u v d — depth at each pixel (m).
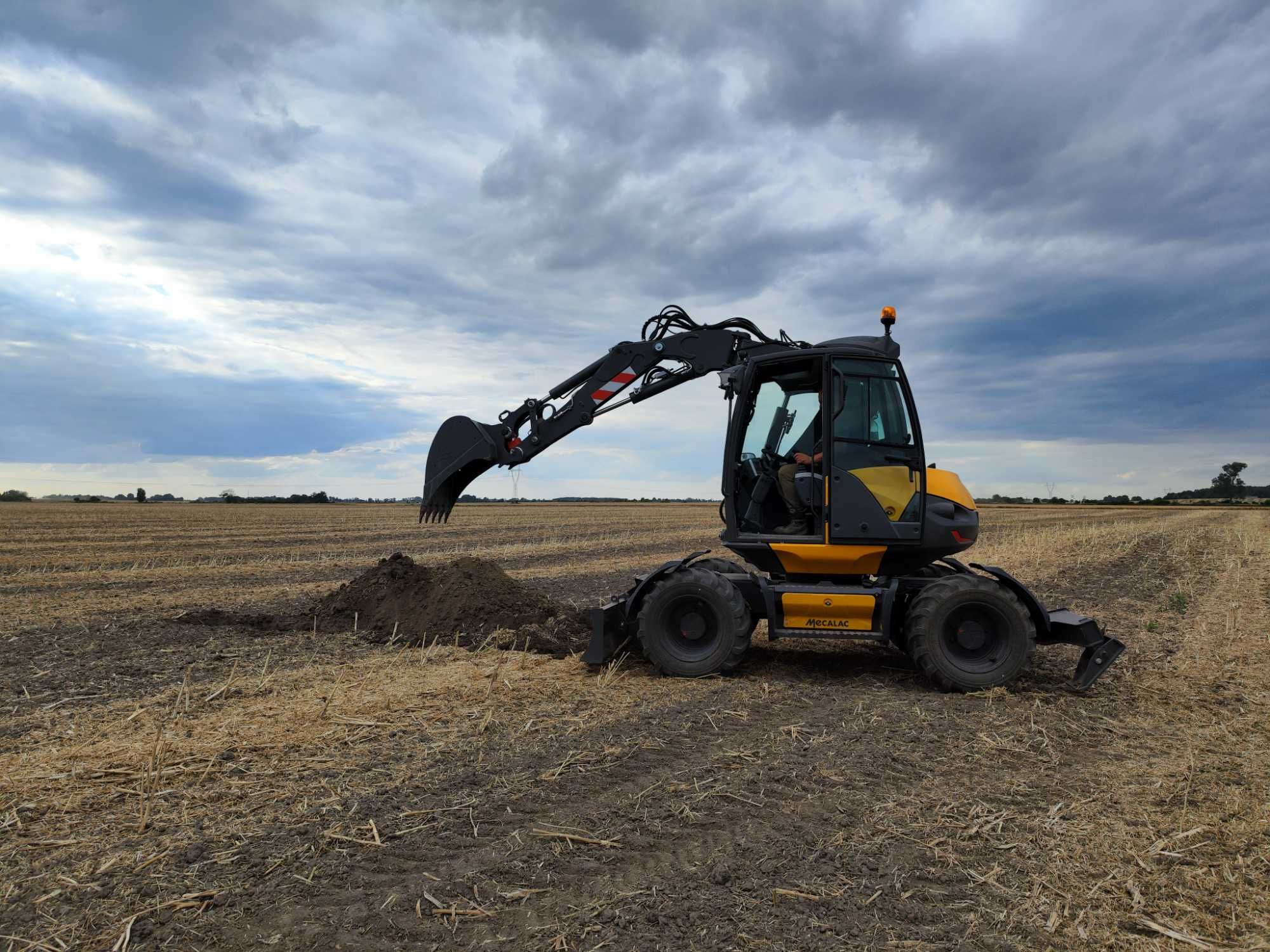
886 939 2.80
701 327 7.92
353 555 18.69
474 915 2.93
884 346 7.07
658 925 2.88
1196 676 7.02
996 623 6.47
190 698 5.89
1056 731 5.38
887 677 7.00
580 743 4.90
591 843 3.52
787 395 7.25
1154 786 4.30
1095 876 3.27
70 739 4.92
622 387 7.99
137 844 3.47
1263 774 4.50
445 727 5.21
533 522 35.50
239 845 3.47
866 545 6.81
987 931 2.86
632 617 7.07
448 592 8.77
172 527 28.81
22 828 3.64
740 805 3.98
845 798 4.10
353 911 2.96
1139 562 16.94
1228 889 3.15
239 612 10.19
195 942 2.77
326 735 4.98
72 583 12.90
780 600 6.86
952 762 4.70
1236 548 20.50
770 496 7.34
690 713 5.65
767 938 2.80
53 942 2.75
